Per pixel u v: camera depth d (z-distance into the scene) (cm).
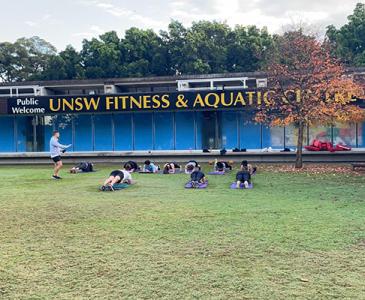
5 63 4944
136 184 1302
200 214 823
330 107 1684
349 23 3634
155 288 444
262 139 2220
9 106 2238
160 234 670
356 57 3162
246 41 4188
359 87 1745
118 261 536
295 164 1848
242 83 2578
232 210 859
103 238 653
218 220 766
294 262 521
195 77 2589
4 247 612
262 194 1080
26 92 2659
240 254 557
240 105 2042
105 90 2566
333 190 1142
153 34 4488
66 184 1341
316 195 1055
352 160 2073
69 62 4247
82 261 539
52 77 4266
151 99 2142
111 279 473
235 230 688
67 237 664
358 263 515
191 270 498
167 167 1634
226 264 517
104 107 2184
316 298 412
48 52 5400
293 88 1703
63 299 420
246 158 2172
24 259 552
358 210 848
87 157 2309
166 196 1059
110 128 2352
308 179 1402
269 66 1883
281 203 938
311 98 1692
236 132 2245
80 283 462
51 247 609
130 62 4319
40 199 1042
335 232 664
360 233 657
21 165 2267
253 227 707
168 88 2705
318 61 1689
